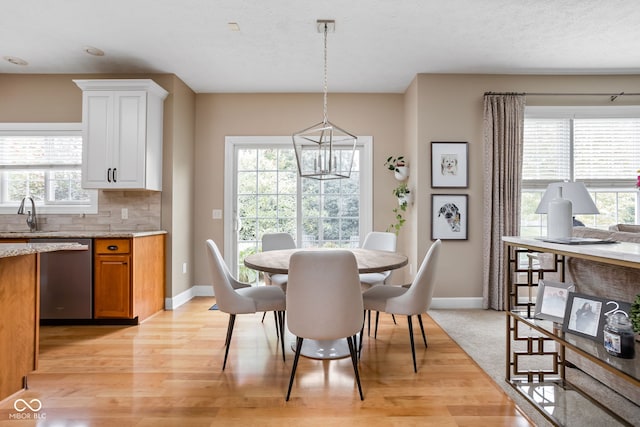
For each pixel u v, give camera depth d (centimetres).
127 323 322
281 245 360
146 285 338
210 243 236
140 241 326
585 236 211
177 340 282
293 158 444
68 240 313
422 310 232
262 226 446
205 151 438
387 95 438
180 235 396
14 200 381
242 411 180
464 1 249
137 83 341
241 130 438
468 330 305
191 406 185
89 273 314
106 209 376
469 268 376
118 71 373
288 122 438
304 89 427
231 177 439
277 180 446
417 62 351
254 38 303
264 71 373
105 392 200
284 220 446
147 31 292
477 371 226
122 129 343
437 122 376
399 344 273
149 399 192
